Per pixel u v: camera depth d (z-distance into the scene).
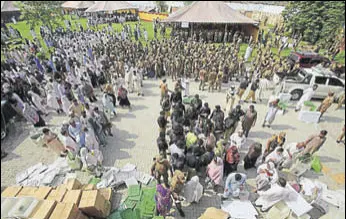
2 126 10.69
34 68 16.67
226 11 27.09
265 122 11.91
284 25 30.22
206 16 26.06
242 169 8.95
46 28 28.55
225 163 8.32
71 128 9.27
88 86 13.41
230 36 26.95
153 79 17.73
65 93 12.43
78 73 15.50
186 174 7.63
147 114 12.82
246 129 10.24
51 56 19.16
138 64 17.56
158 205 6.46
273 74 16.31
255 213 7.00
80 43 21.88
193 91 15.67
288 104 14.12
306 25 27.11
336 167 9.39
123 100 12.97
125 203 7.19
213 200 7.60
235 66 17.34
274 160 8.20
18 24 38.47
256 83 13.61
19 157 9.54
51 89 12.52
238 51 22.02
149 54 18.56
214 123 9.61
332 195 7.75
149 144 10.34
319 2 26.25
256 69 17.08
